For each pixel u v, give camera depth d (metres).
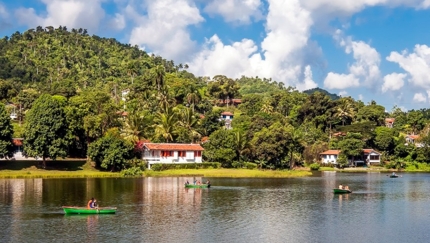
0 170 123.25
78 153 151.25
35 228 57.19
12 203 74.88
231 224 61.78
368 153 198.88
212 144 153.12
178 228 58.66
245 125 195.62
